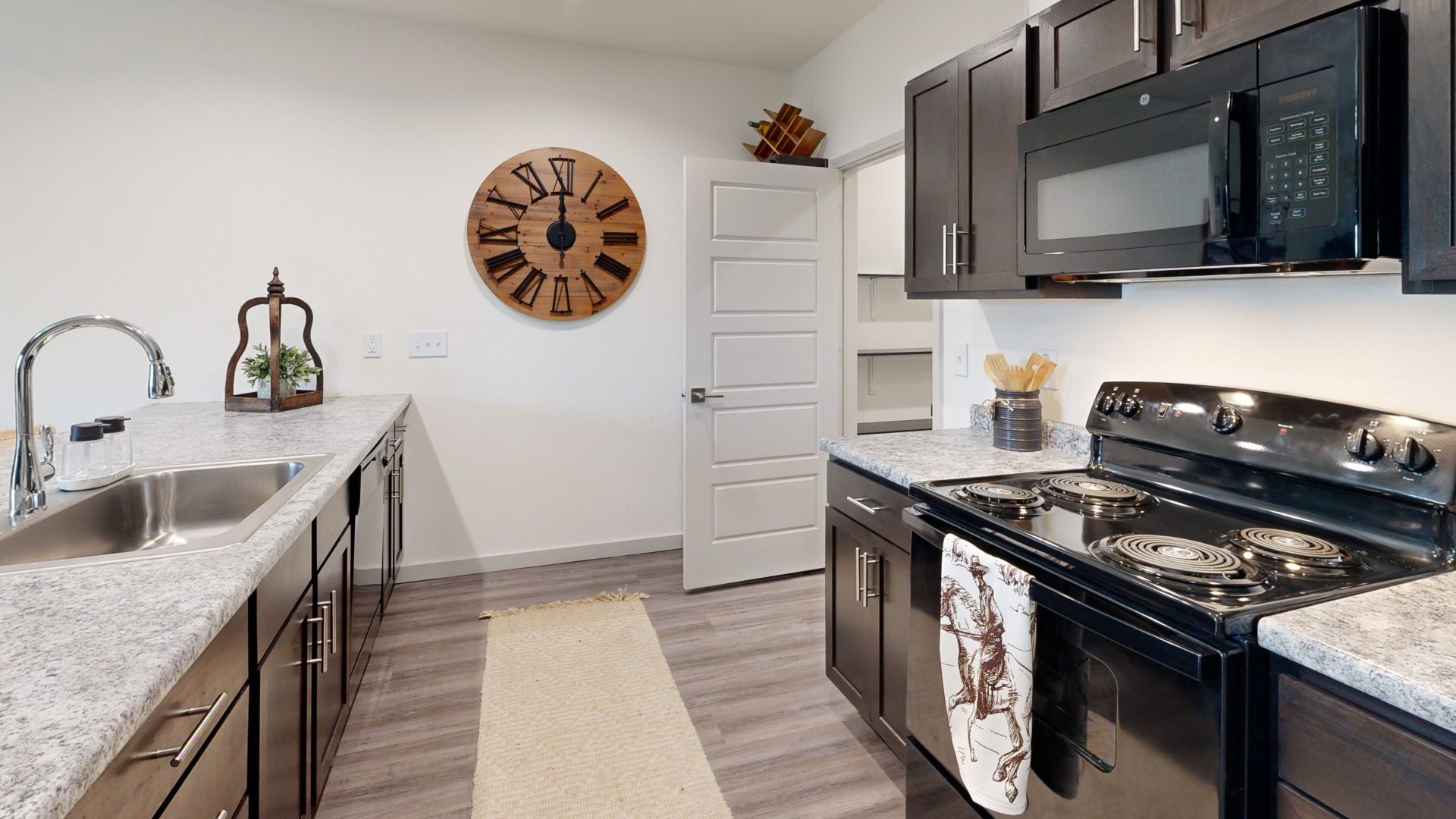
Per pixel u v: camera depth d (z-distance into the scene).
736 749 1.96
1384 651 0.77
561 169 3.27
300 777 1.44
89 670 0.73
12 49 2.60
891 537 1.77
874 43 2.94
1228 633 0.88
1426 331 1.21
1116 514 1.37
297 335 2.96
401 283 3.09
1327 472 1.22
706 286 3.07
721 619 2.82
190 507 1.67
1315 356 1.38
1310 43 1.04
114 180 2.73
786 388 3.25
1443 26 0.93
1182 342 1.66
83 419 2.75
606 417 3.46
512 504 3.35
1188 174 1.22
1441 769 0.69
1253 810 0.88
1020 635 1.15
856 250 3.44
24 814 0.51
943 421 2.60
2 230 2.62
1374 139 0.99
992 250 1.81
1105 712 1.05
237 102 2.85
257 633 1.16
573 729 2.05
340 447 1.92
